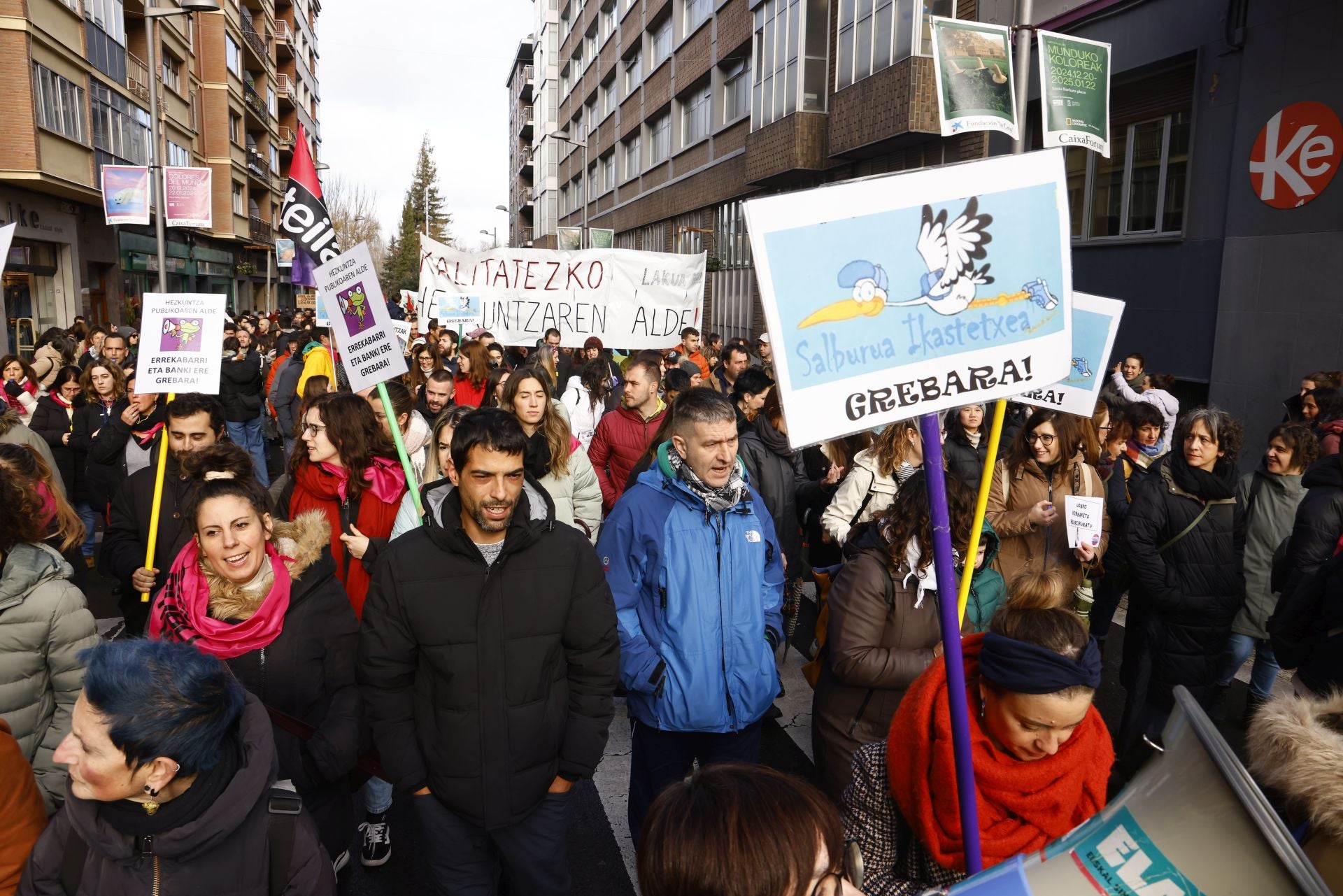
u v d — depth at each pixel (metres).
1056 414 4.32
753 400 5.55
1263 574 4.55
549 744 2.65
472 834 2.67
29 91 18.25
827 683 2.96
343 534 3.94
